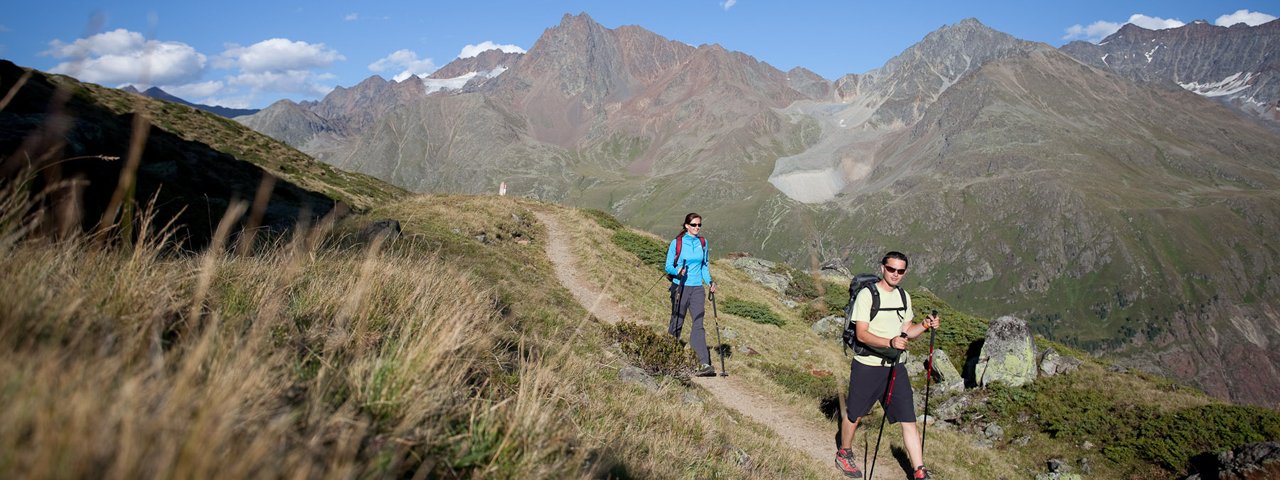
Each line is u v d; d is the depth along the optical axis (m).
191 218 14.73
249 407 2.40
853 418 7.20
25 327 2.39
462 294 6.91
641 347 10.69
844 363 19.50
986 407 15.66
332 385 3.12
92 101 25.59
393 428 2.96
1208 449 12.37
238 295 4.00
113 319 2.88
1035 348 17.12
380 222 11.82
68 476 1.52
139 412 1.87
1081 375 16.27
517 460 3.27
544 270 20.78
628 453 4.73
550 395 4.82
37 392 1.78
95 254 3.19
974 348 19.45
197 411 2.07
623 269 24.55
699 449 6.26
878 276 7.06
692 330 11.77
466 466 3.08
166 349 2.85
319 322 4.26
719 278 29.48
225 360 2.63
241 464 1.79
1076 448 13.62
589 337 10.45
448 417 3.32
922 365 18.97
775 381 14.34
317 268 5.64
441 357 3.90
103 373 2.06
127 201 3.27
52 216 3.11
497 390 4.43
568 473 3.46
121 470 1.56
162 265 3.78
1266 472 10.79
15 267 2.86
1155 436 13.19
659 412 6.89
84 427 1.65
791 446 9.45
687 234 11.72
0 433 1.58
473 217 24.06
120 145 13.12
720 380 12.40
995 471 12.19
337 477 2.08
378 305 4.95
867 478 7.47
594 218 34.62
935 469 10.87
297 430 2.49
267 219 15.11
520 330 7.84
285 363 3.21
